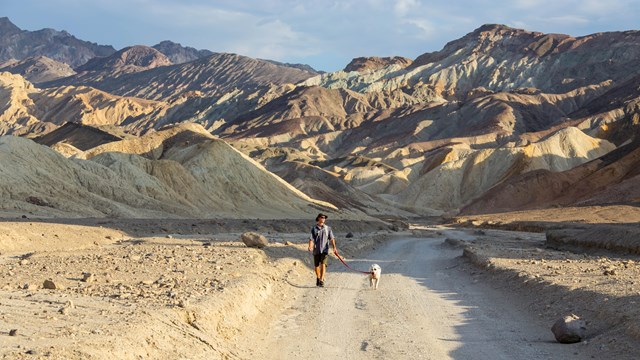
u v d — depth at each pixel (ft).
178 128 481.05
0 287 47.26
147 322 34.63
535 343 40.19
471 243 147.84
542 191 513.86
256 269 66.69
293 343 40.19
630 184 392.88
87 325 32.91
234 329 41.81
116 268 65.00
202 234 158.10
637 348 35.32
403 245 160.45
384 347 38.93
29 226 111.55
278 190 395.34
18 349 27.02
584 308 47.62
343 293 61.36
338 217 396.16
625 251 112.06
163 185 313.94
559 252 115.85
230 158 388.37
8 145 242.78
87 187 262.26
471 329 44.73
